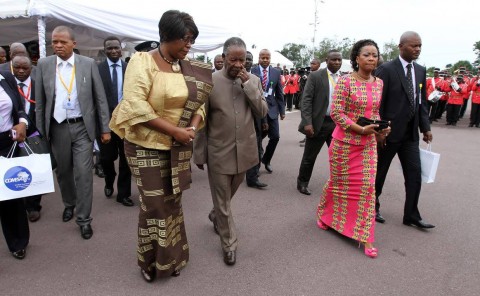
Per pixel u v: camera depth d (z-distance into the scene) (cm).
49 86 338
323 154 766
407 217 398
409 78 370
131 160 250
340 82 334
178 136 239
